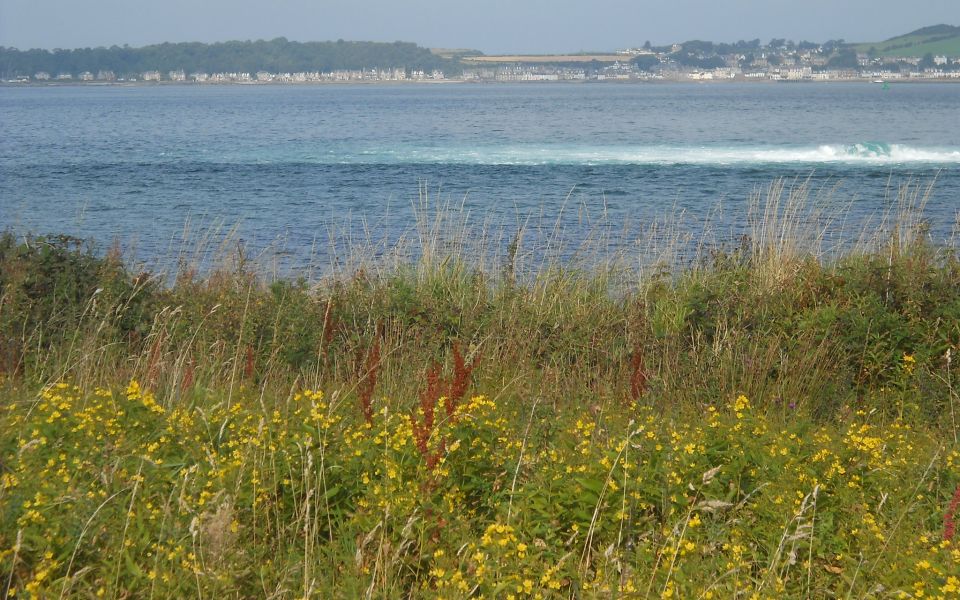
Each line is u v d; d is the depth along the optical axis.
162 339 8.76
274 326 8.94
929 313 8.91
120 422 5.82
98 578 4.27
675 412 7.28
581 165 38.59
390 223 23.61
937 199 25.88
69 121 89.06
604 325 9.34
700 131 64.50
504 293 10.05
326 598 4.28
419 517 4.69
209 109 121.56
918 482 5.47
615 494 4.89
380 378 7.89
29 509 4.47
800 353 8.31
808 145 49.41
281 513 4.98
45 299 9.53
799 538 4.71
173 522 4.52
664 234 15.80
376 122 82.75
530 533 4.75
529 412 6.49
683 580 4.25
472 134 62.81
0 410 6.17
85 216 25.83
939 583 4.31
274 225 23.84
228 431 5.65
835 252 12.82
